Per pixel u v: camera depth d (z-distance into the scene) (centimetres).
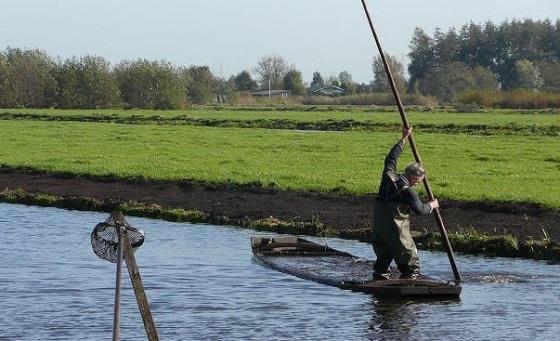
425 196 2853
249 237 2469
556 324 1536
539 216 2555
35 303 1677
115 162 4028
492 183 3212
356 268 1967
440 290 1727
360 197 2934
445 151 4541
